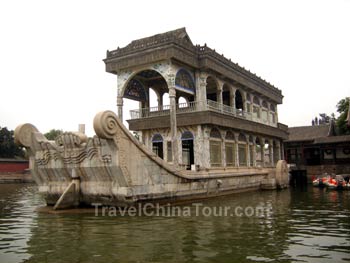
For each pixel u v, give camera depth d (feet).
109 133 52.39
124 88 91.25
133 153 56.70
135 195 56.49
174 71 84.17
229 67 101.81
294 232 38.01
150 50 84.02
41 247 32.58
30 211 59.62
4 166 208.03
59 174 63.67
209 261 26.94
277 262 26.66
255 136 121.19
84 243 33.71
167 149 95.50
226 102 121.39
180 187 68.33
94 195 59.52
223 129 99.14
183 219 47.44
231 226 41.78
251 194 91.20
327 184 112.68
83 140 59.21
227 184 89.30
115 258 28.27
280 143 150.82
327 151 157.58
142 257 28.37
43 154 64.18
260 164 126.62
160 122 93.86
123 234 37.55
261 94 126.82
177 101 112.27
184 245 32.17
